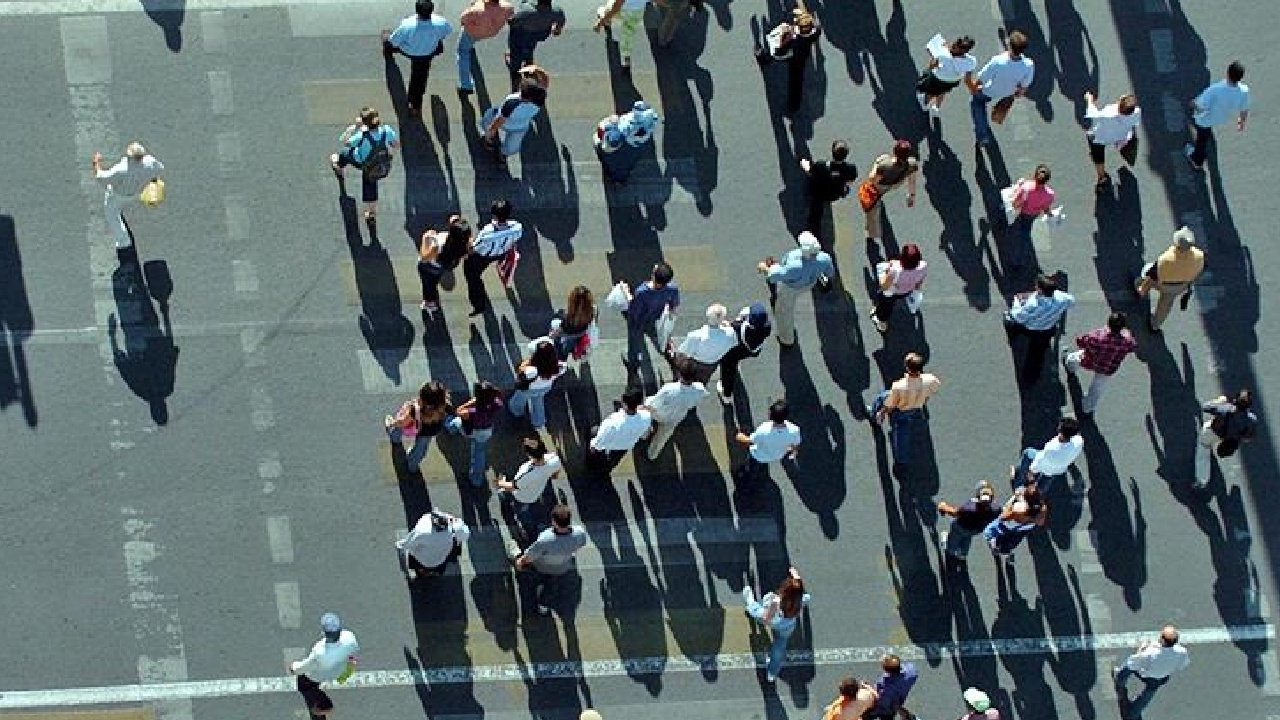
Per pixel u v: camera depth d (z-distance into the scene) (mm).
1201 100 31969
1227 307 32250
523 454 30188
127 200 30016
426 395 28281
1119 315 29656
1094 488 30969
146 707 28516
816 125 32750
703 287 31484
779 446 29078
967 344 31578
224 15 32375
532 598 29422
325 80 32156
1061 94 33375
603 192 31906
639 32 32969
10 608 28781
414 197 31531
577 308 28781
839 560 30141
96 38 32031
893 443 30672
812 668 29531
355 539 29562
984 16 33750
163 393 30047
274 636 28984
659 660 29359
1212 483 31094
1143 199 32812
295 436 30016
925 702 29547
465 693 28953
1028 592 30266
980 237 32281
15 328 30141
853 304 31609
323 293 30844
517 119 30719
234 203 31203
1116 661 30016
